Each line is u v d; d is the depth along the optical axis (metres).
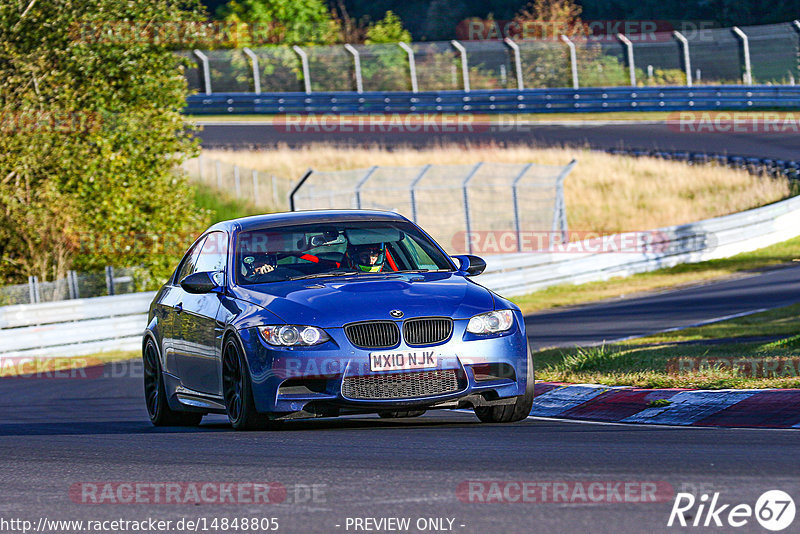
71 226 98.94
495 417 29.72
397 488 19.62
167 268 101.50
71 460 25.27
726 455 22.03
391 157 152.38
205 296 31.78
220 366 30.03
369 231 32.28
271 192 137.25
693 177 146.38
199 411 32.22
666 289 94.69
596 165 150.75
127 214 99.38
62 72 99.06
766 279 92.38
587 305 87.31
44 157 96.38
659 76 199.00
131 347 79.69
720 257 112.94
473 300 28.77
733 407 28.66
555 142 164.12
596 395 32.75
